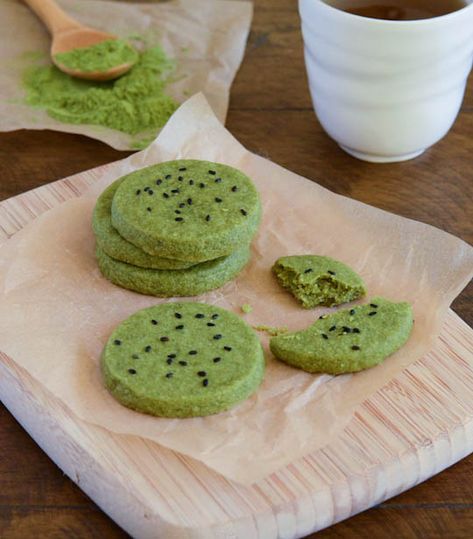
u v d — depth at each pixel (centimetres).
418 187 46
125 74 53
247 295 40
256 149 48
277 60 54
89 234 41
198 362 35
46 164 47
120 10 58
